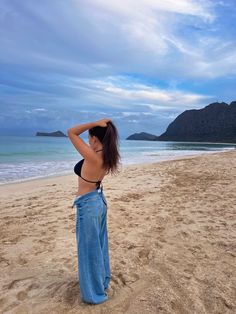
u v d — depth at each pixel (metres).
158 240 4.77
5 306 3.02
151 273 3.65
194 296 3.17
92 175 2.88
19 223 5.78
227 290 3.30
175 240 4.78
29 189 9.51
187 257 4.14
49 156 23.84
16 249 4.48
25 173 13.78
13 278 3.59
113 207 6.78
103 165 2.87
